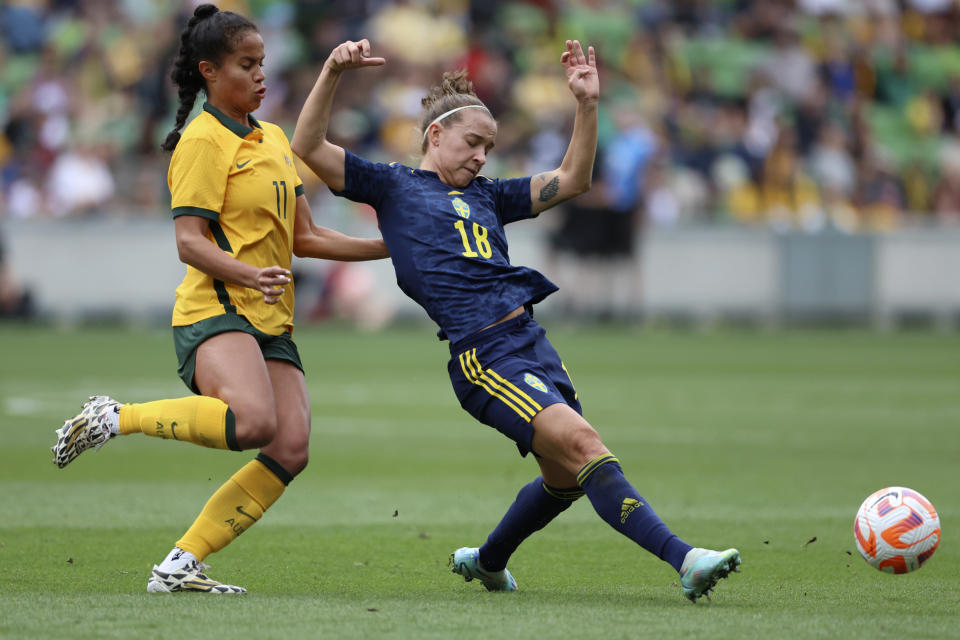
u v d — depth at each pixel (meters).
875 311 75.81
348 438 34.72
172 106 79.94
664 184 82.44
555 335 70.50
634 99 89.06
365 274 75.38
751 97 91.62
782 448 32.91
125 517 22.64
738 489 26.62
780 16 95.44
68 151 79.69
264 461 16.55
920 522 15.99
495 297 16.41
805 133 90.00
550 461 16.05
